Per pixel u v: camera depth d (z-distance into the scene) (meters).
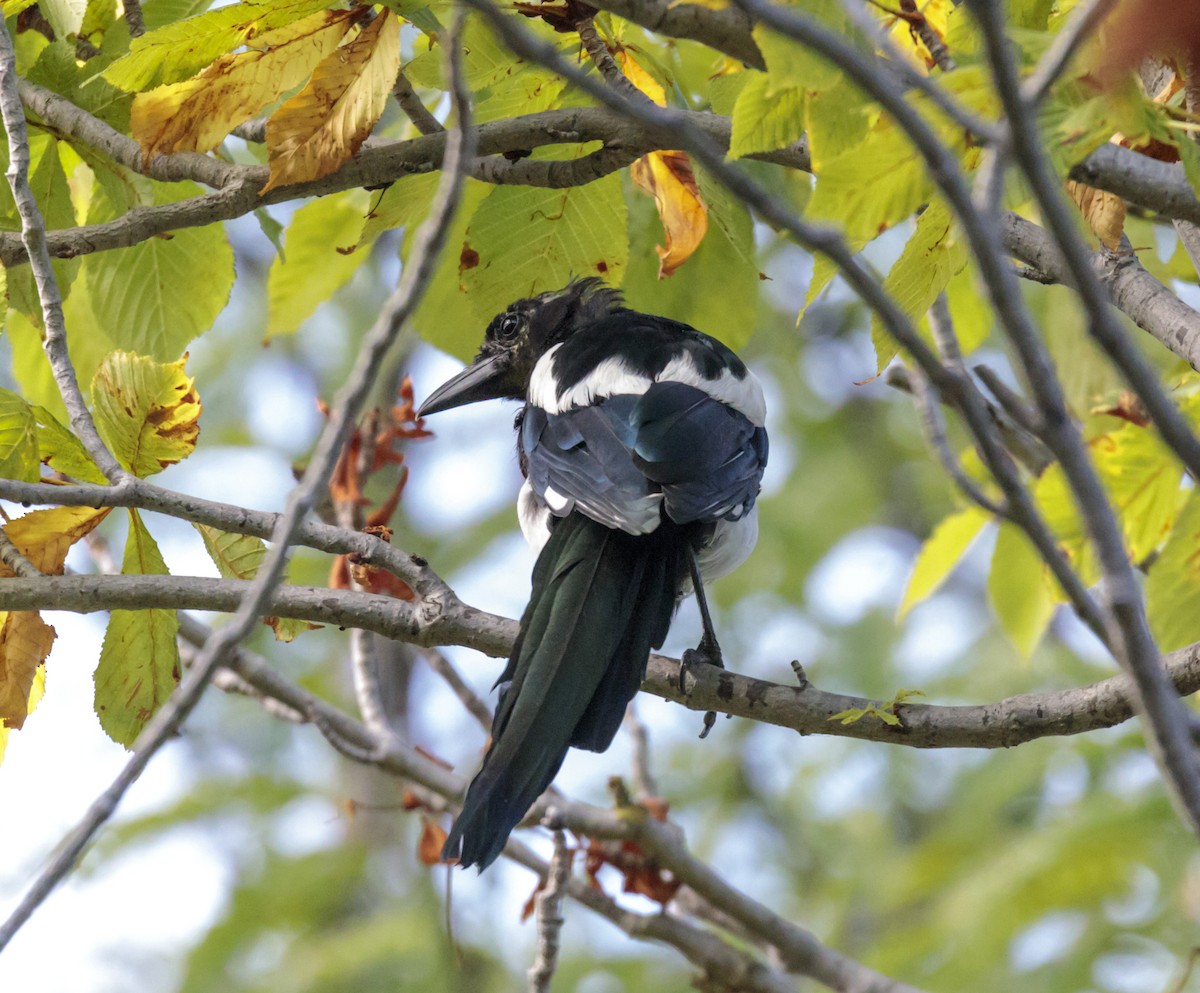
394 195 8.67
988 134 4.30
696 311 11.05
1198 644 6.58
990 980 13.52
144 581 7.55
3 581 7.56
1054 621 16.38
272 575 4.92
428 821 10.66
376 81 7.90
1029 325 4.03
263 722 18.38
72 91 8.95
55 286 7.72
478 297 9.83
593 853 9.99
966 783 15.94
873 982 9.84
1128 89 5.48
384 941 15.67
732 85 8.37
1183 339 7.21
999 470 4.29
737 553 9.37
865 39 6.04
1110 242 7.09
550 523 8.67
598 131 8.22
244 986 15.82
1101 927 13.59
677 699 7.71
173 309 10.03
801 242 4.54
